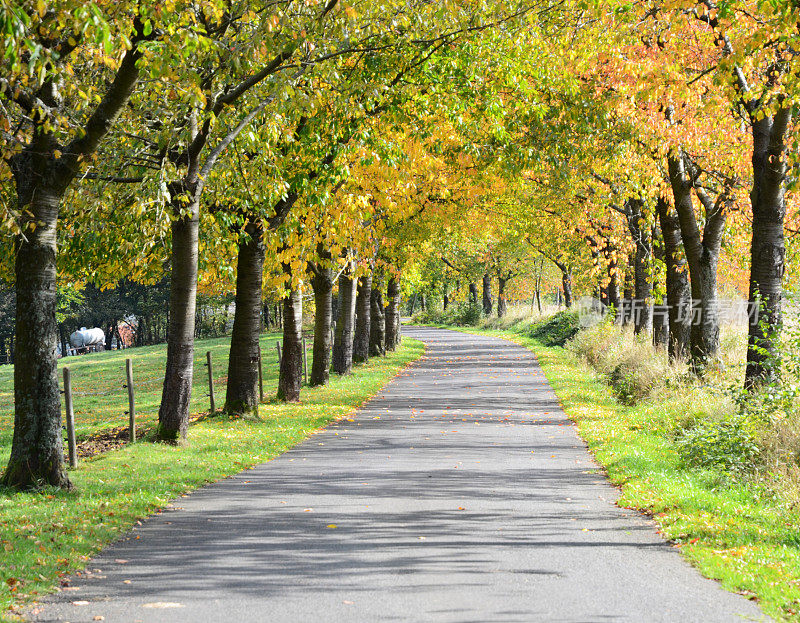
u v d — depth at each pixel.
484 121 21.39
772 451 13.27
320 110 17.31
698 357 21.95
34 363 11.74
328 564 8.20
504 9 17.33
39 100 10.66
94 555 8.60
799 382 15.03
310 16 14.42
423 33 17.33
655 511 10.68
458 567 8.11
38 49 7.54
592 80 20.94
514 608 6.83
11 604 6.89
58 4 8.93
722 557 8.36
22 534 9.23
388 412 23.03
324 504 11.23
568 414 21.97
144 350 67.88
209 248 18.02
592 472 13.91
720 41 16.42
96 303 93.56
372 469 14.16
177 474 13.30
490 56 18.34
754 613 6.73
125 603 6.97
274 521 10.19
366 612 6.71
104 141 14.95
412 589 7.36
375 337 46.69
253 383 21.27
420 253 41.88
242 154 16.94
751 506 10.98
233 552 8.68
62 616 6.64
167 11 9.84
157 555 8.57
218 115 15.16
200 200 17.48
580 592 7.30
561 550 8.84
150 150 15.80
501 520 10.29
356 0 14.95
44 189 11.55
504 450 16.28
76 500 11.30
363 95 17.20
